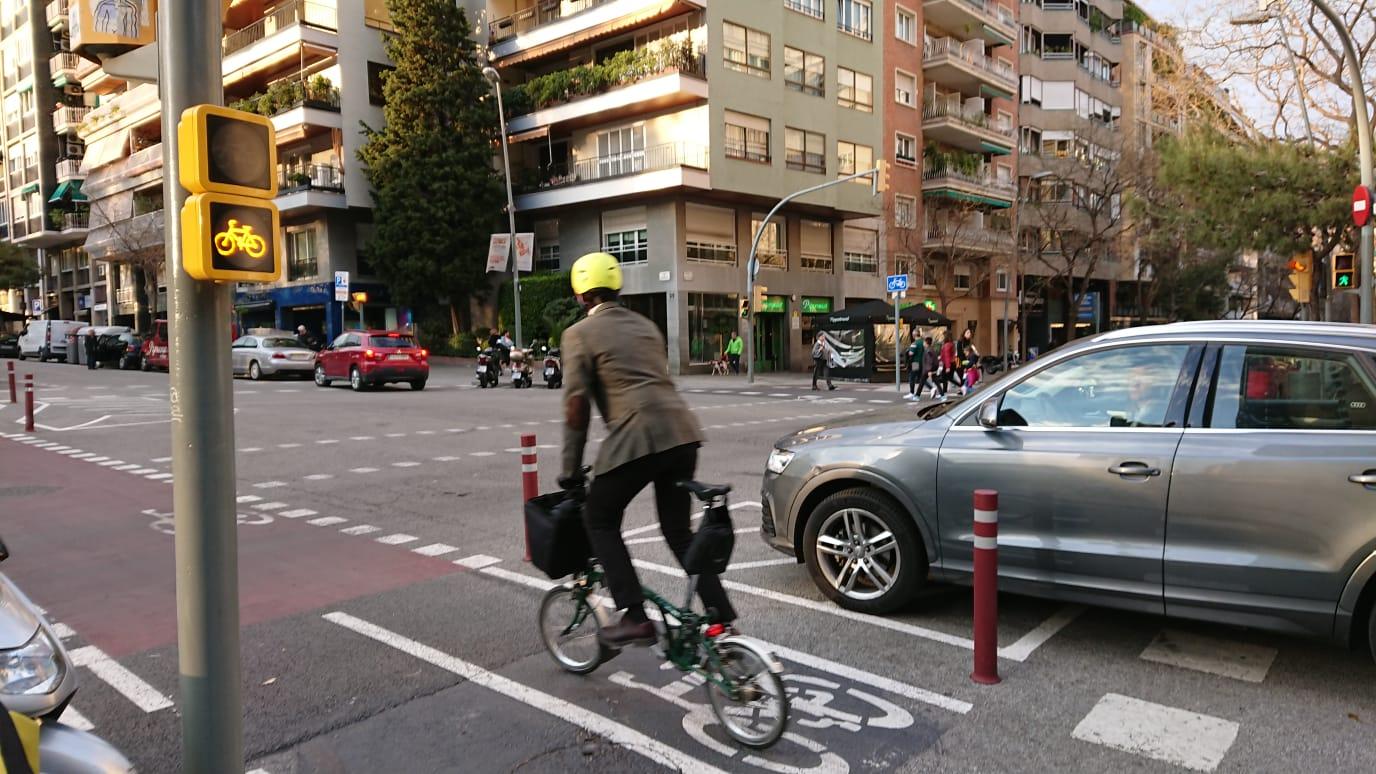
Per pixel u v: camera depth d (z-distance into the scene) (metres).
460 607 5.28
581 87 31.84
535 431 13.98
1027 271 44.94
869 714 3.72
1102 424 4.31
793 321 34.81
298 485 9.37
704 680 3.59
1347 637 3.69
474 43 34.56
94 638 4.80
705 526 3.49
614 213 32.91
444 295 34.66
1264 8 17.11
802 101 32.88
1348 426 3.77
